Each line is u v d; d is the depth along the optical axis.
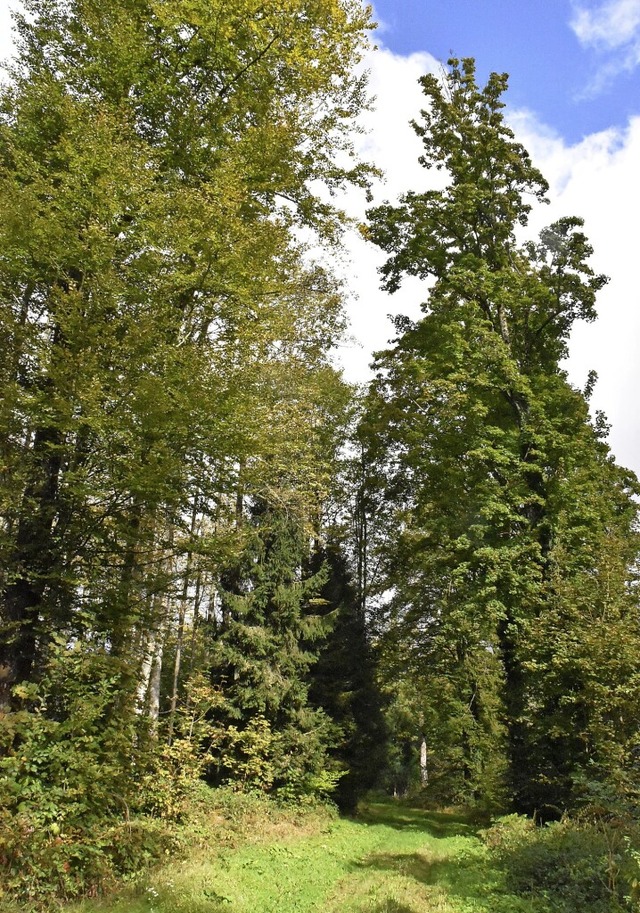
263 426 10.19
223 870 9.65
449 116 21.95
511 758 16.44
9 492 8.44
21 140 10.08
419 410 21.77
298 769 17.09
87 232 8.49
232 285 9.62
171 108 11.32
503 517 18.33
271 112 12.29
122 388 8.45
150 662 13.12
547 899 8.05
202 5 11.09
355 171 13.81
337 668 20.33
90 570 9.45
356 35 13.16
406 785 37.75
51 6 11.44
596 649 13.06
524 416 20.44
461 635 21.19
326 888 9.47
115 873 7.99
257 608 18.20
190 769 13.87
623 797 10.59
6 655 8.82
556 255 21.31
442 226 22.19
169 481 9.11
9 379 8.67
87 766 7.89
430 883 9.96
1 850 6.83
